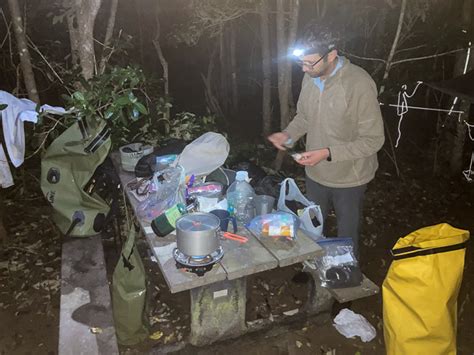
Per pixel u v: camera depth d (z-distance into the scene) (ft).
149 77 15.89
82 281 9.57
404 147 24.86
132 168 11.10
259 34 30.66
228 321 9.46
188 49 35.53
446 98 25.14
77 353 7.66
